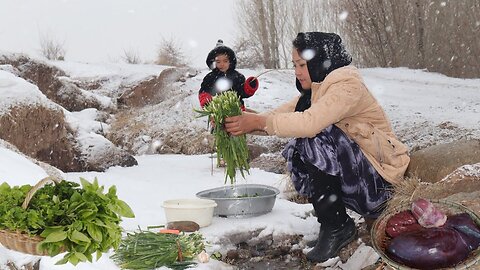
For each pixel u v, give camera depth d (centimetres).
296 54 433
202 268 375
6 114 696
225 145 461
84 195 333
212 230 454
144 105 1786
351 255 424
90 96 1603
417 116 1198
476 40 2428
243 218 489
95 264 352
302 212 518
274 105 1405
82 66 2412
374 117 425
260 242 463
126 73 2042
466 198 396
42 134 741
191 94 1588
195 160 922
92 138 831
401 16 2597
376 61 2708
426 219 308
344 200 426
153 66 2575
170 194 609
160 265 371
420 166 460
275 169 801
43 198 333
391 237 315
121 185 656
